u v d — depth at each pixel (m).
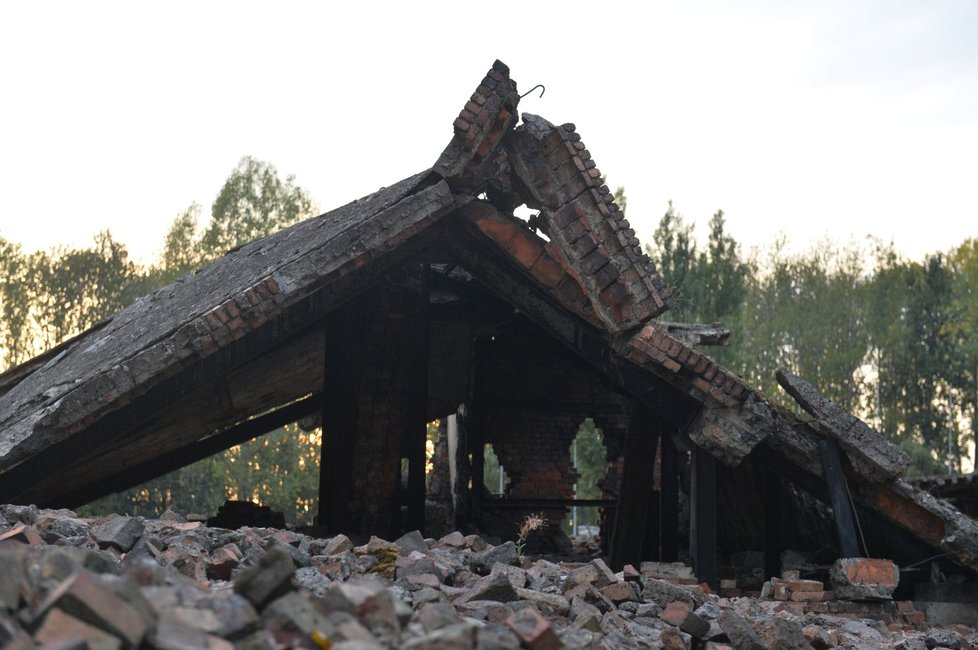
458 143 11.95
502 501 19.91
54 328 42.66
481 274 13.09
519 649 4.14
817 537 16.97
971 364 54.06
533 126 11.84
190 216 45.69
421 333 14.88
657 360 12.14
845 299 54.94
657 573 13.52
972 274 53.75
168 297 17.38
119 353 12.27
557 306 12.92
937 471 44.00
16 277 43.59
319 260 11.78
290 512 39.84
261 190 44.19
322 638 3.39
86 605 2.79
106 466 15.63
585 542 24.64
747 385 12.42
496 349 19.97
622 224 11.92
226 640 3.24
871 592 12.19
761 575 16.80
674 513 16.30
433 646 3.56
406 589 6.50
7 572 3.01
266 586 3.76
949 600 13.18
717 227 34.34
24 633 2.74
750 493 17.89
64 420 11.17
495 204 12.85
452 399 19.14
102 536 6.76
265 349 12.10
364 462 14.85
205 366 11.79
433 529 20.00
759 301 55.69
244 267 14.91
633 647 5.98
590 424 42.16
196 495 39.47
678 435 15.70
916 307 55.88
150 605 3.01
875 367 54.69
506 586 6.38
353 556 7.55
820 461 13.12
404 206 11.96
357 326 14.91
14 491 11.30
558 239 11.98
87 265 43.41
